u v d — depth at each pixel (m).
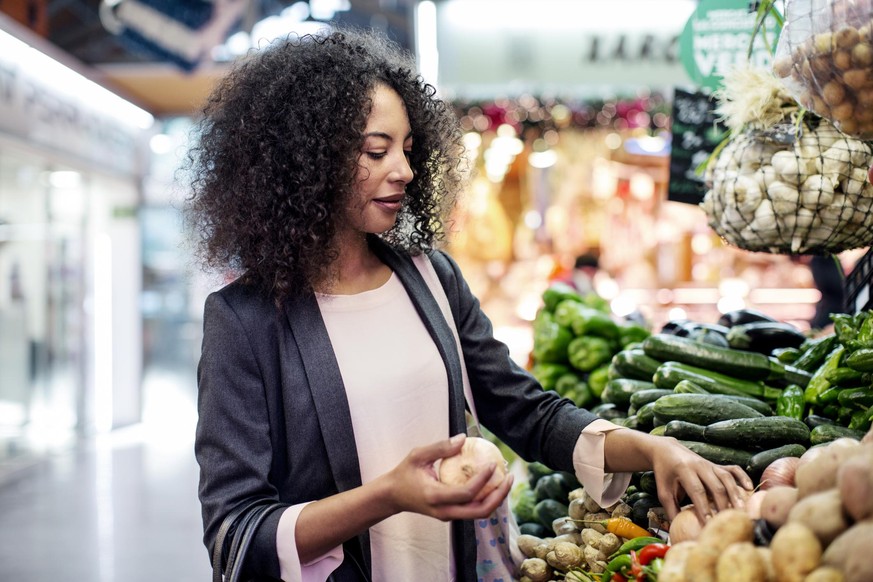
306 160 1.57
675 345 2.09
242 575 1.45
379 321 1.67
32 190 7.68
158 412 10.77
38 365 8.02
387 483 1.33
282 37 1.77
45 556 5.05
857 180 1.68
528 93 5.18
